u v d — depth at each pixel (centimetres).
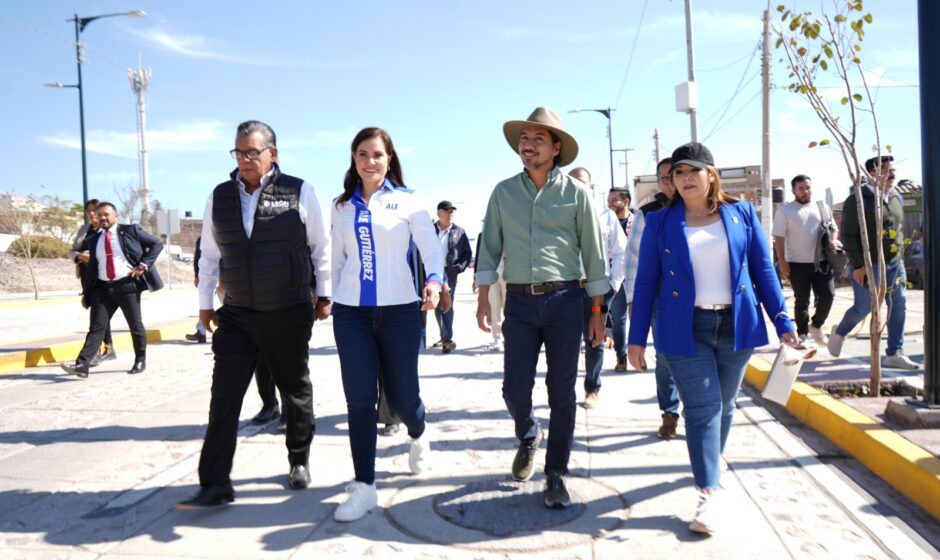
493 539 304
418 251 371
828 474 383
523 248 346
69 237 3055
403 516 332
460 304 1716
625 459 416
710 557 285
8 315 1714
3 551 300
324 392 638
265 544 304
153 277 775
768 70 1666
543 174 356
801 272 764
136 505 353
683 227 324
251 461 425
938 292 425
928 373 432
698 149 320
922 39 432
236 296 350
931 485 332
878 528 311
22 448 466
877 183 500
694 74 1508
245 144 342
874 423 425
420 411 379
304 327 364
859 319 634
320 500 357
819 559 281
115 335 1081
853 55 482
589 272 357
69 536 315
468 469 400
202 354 923
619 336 682
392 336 359
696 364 317
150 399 625
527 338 348
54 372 801
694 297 318
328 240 379
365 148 355
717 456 314
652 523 320
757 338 318
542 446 442
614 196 689
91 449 460
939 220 426
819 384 538
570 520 324
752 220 330
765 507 336
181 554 295
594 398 550
